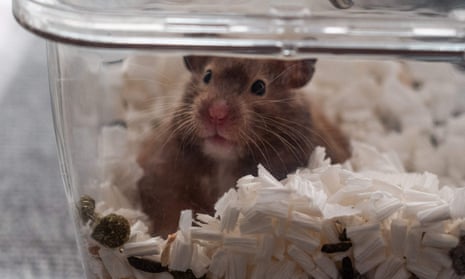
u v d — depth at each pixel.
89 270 0.28
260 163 0.29
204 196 0.29
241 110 0.29
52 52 0.27
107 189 0.28
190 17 0.25
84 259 0.28
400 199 0.26
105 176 0.28
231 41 0.24
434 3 0.27
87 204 0.27
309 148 0.31
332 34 0.24
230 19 0.25
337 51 0.24
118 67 0.28
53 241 0.38
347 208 0.25
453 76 0.30
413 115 0.34
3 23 0.68
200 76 0.29
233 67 0.29
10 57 0.61
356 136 0.34
